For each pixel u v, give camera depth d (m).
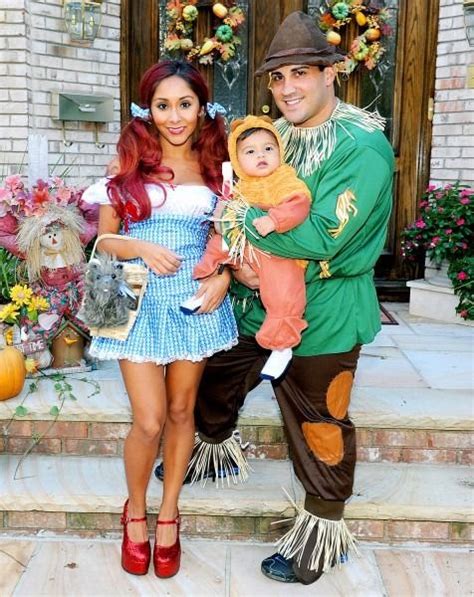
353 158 1.95
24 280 3.17
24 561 2.41
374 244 2.09
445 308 4.41
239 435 2.71
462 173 4.44
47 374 3.15
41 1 4.33
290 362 2.16
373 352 3.69
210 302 2.12
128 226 2.17
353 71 4.68
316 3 4.67
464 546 2.54
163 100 2.08
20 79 4.32
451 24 4.36
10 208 3.00
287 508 2.51
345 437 2.18
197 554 2.46
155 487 2.60
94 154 4.70
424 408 2.83
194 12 4.60
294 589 2.26
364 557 2.45
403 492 2.58
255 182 2.02
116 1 4.61
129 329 2.09
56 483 2.63
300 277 2.06
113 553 2.46
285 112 2.03
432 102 4.61
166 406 2.19
